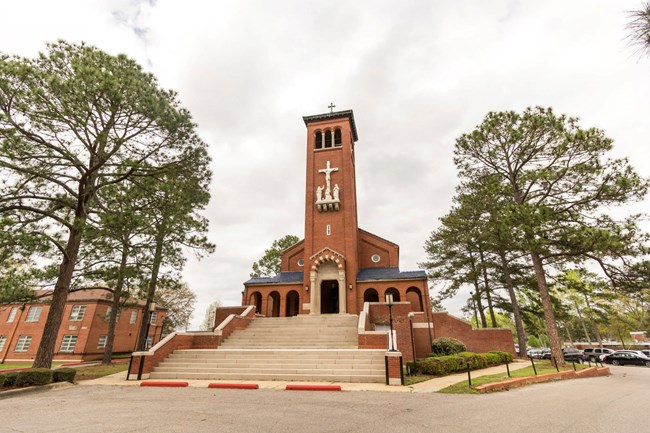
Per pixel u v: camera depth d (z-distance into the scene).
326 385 11.79
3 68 12.66
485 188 23.64
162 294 47.59
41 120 13.96
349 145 34.97
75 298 39.59
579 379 16.41
